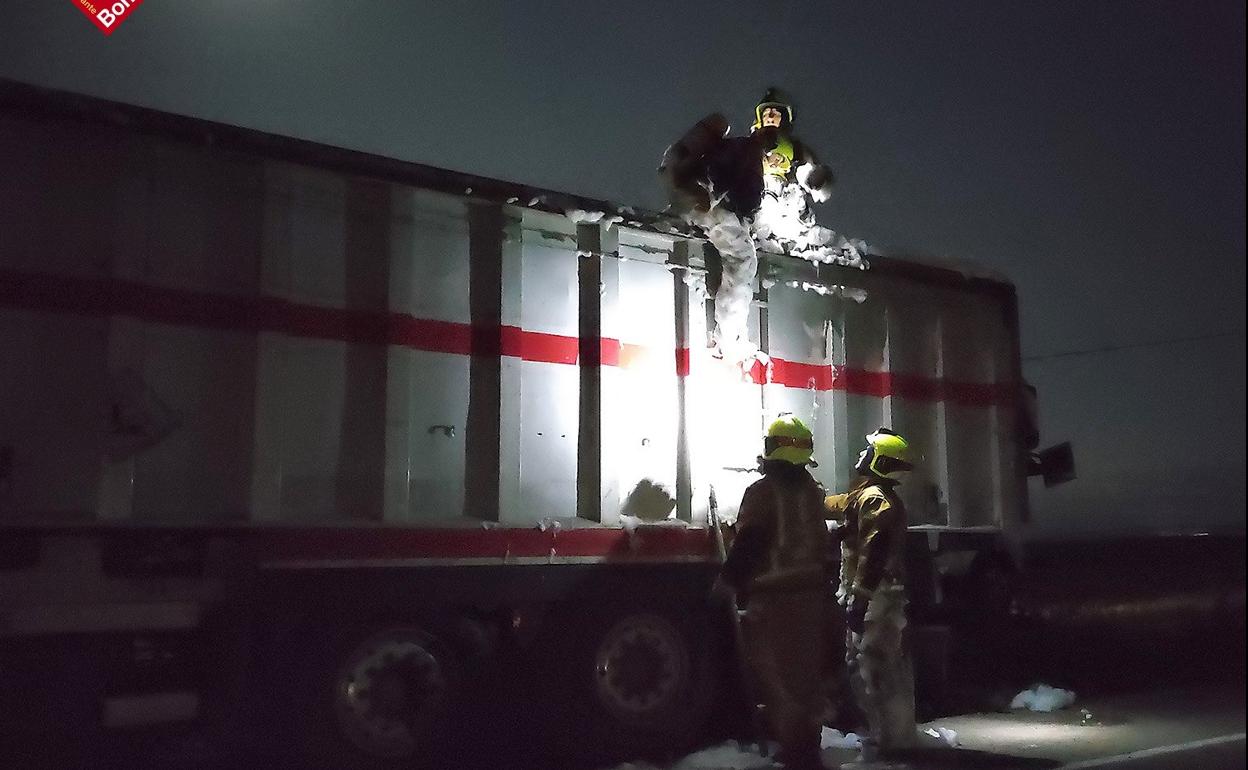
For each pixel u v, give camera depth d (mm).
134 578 4906
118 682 4973
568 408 6211
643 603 6359
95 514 4836
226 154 5277
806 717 5387
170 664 5094
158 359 5027
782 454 5598
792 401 7320
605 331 6352
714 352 6859
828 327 7641
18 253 4793
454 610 5797
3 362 4719
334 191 5555
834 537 6543
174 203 5145
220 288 5207
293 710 5277
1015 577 9094
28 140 4863
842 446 7555
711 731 6543
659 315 6668
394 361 5629
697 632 6547
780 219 7734
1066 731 7125
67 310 4859
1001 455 8773
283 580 5223
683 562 6500
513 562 5867
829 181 8031
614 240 6461
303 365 5383
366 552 5434
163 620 4977
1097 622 12086
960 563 8648
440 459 5727
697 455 6660
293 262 5406
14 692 4742
